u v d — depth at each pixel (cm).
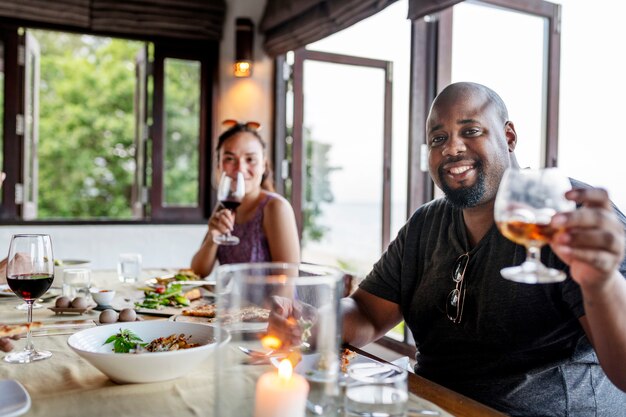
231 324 65
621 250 71
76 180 904
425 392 92
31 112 379
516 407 113
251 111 395
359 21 298
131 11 371
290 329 66
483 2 283
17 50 359
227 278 66
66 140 897
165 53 390
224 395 65
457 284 123
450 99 122
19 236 121
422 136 298
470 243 126
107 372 89
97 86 904
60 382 93
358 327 131
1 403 78
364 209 383
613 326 84
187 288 184
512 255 115
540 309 112
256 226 227
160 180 395
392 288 141
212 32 390
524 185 76
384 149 377
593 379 114
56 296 171
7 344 104
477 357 120
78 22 362
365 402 74
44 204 891
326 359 69
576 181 121
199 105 401
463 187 120
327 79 384
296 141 383
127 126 919
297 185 387
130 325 106
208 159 404
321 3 326
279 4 366
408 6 259
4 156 359
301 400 65
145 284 198
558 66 285
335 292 69
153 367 89
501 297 115
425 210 142
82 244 364
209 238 234
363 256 383
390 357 313
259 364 66
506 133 128
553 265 109
